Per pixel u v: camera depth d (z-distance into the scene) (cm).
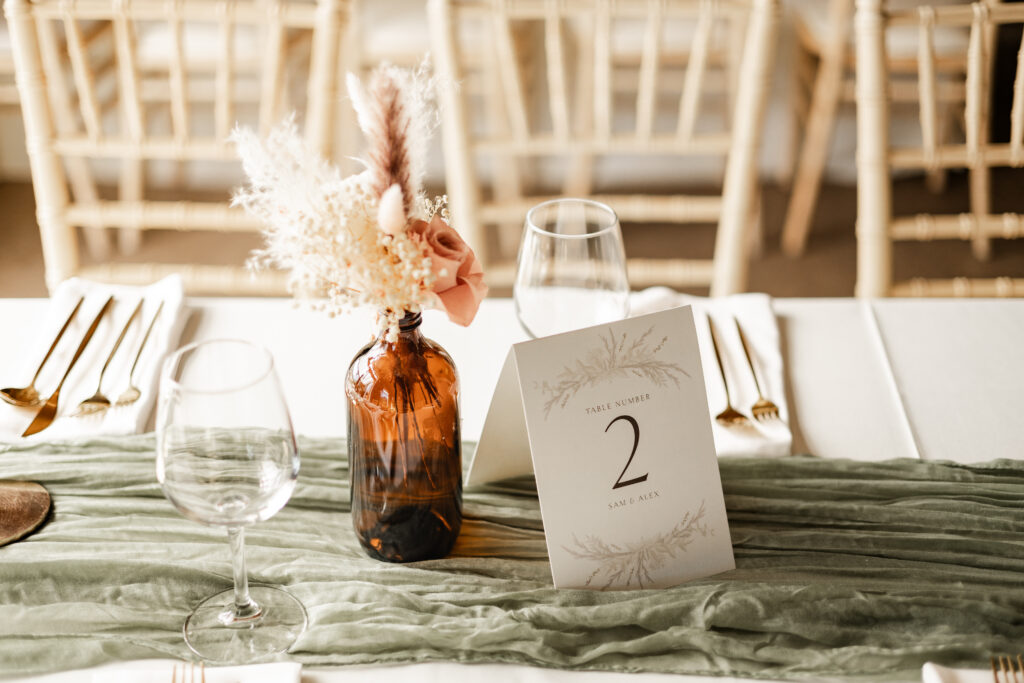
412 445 86
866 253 168
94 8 157
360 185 79
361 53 281
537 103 321
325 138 173
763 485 101
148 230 312
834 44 276
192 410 76
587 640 85
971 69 159
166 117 325
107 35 277
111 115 308
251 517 79
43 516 96
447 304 79
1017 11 154
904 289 167
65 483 100
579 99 308
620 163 342
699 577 92
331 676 81
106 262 296
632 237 318
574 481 88
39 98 161
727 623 85
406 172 77
